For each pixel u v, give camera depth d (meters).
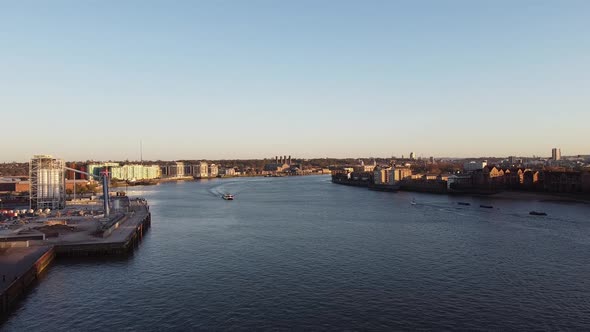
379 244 115.25
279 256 102.56
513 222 151.38
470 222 153.50
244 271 89.69
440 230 136.75
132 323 63.00
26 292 77.12
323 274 86.88
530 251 104.75
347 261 97.00
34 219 153.75
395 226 146.25
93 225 138.75
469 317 64.50
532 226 141.88
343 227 145.25
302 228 144.12
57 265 96.19
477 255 101.31
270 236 129.25
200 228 147.25
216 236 130.62
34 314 66.81
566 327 60.88
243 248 112.06
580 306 68.56
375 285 79.50
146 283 82.19
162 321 63.62
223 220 167.38
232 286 79.75
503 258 98.19
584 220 153.88
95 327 61.75
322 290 77.00
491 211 184.75
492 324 62.00
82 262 98.81
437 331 59.81
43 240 107.19
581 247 108.69
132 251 109.94
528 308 67.88
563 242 114.94
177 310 67.94
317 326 61.50
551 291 75.56
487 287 77.94
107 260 100.50
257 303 70.69
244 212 194.38
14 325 62.72
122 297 74.25
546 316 64.75
